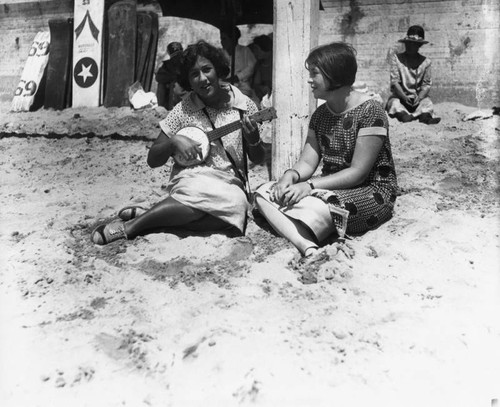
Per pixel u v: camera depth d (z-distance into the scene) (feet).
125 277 12.33
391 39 31.71
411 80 28.19
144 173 21.22
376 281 11.76
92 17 35.60
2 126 32.53
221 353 9.49
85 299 11.55
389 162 13.91
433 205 15.75
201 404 8.64
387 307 10.89
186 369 9.36
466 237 13.58
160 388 9.04
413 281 11.76
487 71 30.25
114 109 33.94
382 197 13.66
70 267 12.87
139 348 9.82
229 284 11.91
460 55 30.68
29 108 37.04
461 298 11.10
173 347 9.87
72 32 36.73
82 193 18.99
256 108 14.67
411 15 31.32
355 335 10.03
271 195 13.39
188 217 13.87
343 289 11.55
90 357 9.65
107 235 14.11
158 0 32.71
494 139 24.06
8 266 13.02
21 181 21.49
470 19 30.37
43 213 16.88
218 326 10.20
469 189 17.43
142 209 14.62
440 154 21.79
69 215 16.37
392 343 9.82
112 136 27.27
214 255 13.10
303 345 9.75
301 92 16.53
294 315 10.64
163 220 13.98
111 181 20.44
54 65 36.63
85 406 8.68
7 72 40.98
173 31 36.65
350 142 13.41
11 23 40.86
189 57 13.74
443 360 9.43
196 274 12.31
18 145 27.48
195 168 14.14
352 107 13.37
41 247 13.93
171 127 14.39
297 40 16.34
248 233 14.17
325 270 12.03
